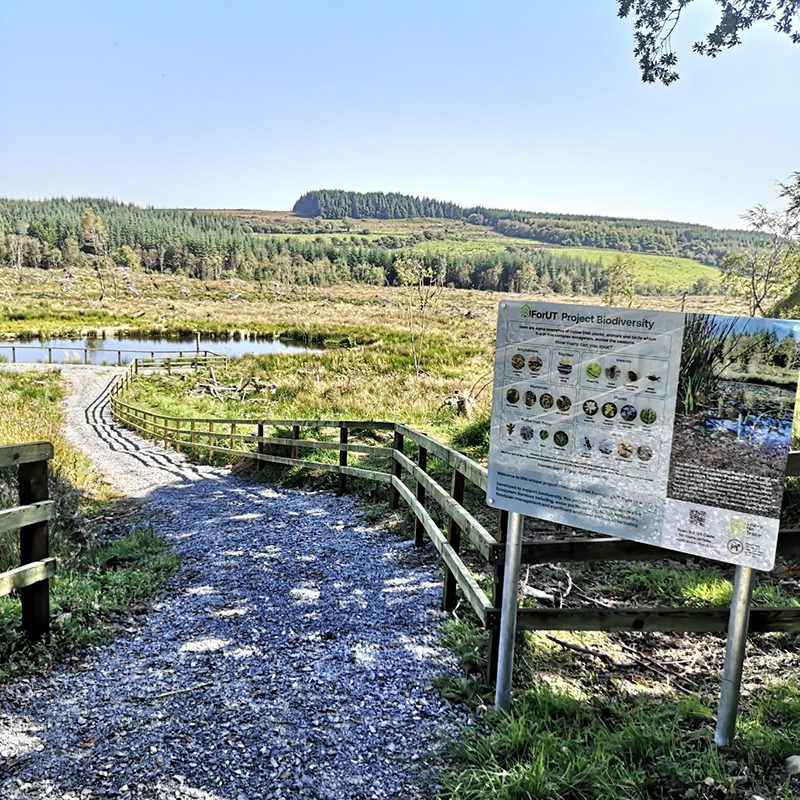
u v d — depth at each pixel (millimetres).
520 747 2670
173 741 2797
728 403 2350
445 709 3104
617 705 3055
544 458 2775
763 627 2707
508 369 2836
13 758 2629
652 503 2545
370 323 46094
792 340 2215
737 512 2383
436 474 7848
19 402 18578
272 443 10906
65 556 5305
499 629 3166
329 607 4461
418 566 5234
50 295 73375
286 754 2723
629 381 2535
